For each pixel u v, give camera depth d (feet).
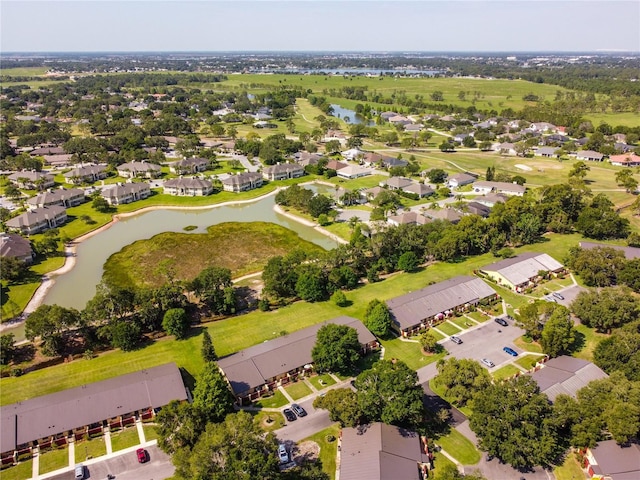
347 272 413.80
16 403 267.39
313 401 272.31
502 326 360.07
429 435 253.44
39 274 451.53
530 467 232.94
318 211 593.01
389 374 249.55
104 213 609.42
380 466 217.97
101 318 337.72
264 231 564.71
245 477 188.75
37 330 313.12
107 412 261.65
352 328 306.96
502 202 583.99
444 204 636.48
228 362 299.38
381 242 456.86
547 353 314.35
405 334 348.18
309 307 389.60
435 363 316.19
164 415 232.53
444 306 372.99
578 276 438.40
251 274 458.09
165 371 291.79
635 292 400.47
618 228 518.78
